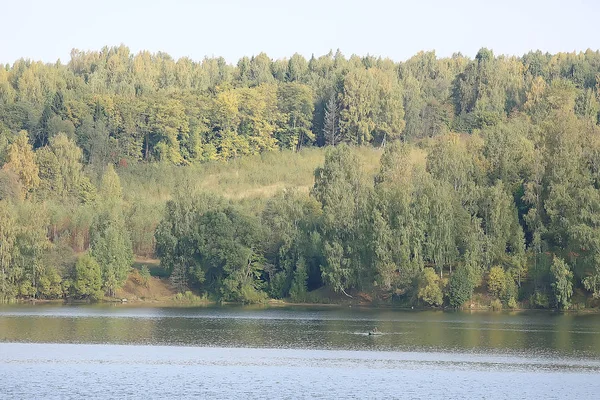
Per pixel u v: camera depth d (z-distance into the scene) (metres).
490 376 152.88
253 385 144.38
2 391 137.50
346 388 142.88
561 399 136.62
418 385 145.50
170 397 135.38
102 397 134.62
